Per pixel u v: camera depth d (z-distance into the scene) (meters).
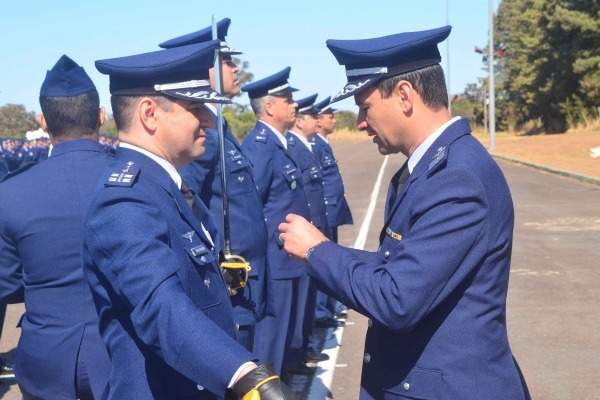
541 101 46.06
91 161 3.05
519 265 9.12
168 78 2.32
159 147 2.35
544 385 5.16
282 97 5.52
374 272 2.24
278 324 5.12
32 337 2.95
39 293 2.94
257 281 4.33
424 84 2.35
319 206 7.03
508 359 2.30
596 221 12.48
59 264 2.92
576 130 43.06
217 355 1.95
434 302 2.17
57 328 2.91
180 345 1.98
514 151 32.16
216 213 4.21
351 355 6.09
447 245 2.16
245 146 5.41
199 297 2.28
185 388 2.23
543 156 28.78
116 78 2.35
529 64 47.81
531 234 11.41
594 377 5.28
